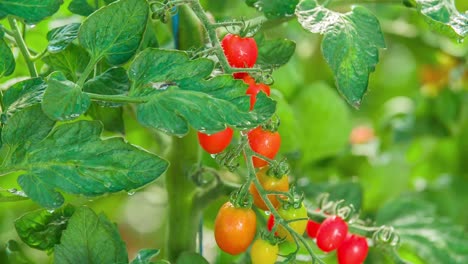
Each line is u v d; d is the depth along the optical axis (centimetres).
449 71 155
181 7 93
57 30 86
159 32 107
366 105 166
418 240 113
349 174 143
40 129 78
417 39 150
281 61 92
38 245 91
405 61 188
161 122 77
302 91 132
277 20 93
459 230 114
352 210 95
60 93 76
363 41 83
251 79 84
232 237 85
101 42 79
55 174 78
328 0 91
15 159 78
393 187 146
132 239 171
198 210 98
